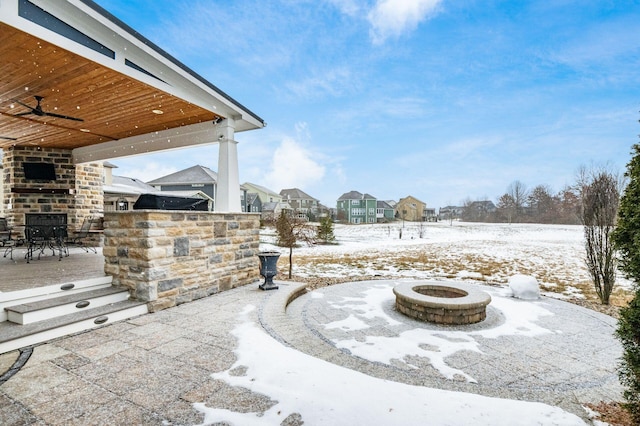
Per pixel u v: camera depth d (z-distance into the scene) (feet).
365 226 122.83
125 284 14.65
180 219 15.33
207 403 7.11
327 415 6.62
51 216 27.37
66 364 9.00
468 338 13.73
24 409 6.87
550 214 139.13
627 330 7.17
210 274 17.17
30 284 13.00
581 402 8.78
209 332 11.63
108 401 7.20
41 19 10.75
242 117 20.16
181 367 8.84
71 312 12.28
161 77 15.35
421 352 12.28
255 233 20.83
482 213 181.68
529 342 13.37
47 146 27.14
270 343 10.62
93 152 26.76
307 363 9.13
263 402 7.13
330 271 32.45
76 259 20.38
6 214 27.14
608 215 20.25
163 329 11.92
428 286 19.19
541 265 36.24
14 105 17.46
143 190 65.92
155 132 23.06
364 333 14.15
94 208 29.76
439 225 125.18
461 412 6.82
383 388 7.77
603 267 20.53
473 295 16.89
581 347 12.89
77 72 13.55
